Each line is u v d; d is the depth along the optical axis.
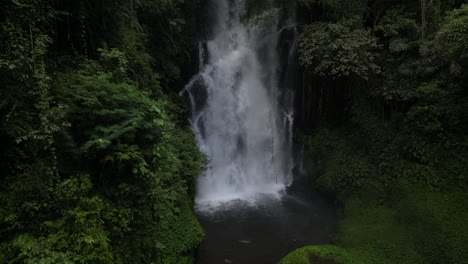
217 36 17.12
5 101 4.91
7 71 4.95
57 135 5.66
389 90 11.43
